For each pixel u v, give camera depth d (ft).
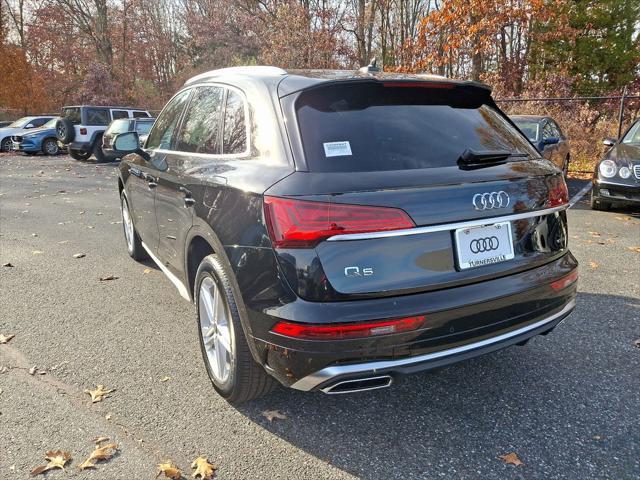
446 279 7.61
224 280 8.78
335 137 7.93
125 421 8.95
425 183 7.57
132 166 15.67
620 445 8.23
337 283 7.05
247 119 9.24
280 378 7.72
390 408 9.34
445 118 9.03
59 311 13.97
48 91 110.32
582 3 72.08
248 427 8.80
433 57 61.87
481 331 7.91
